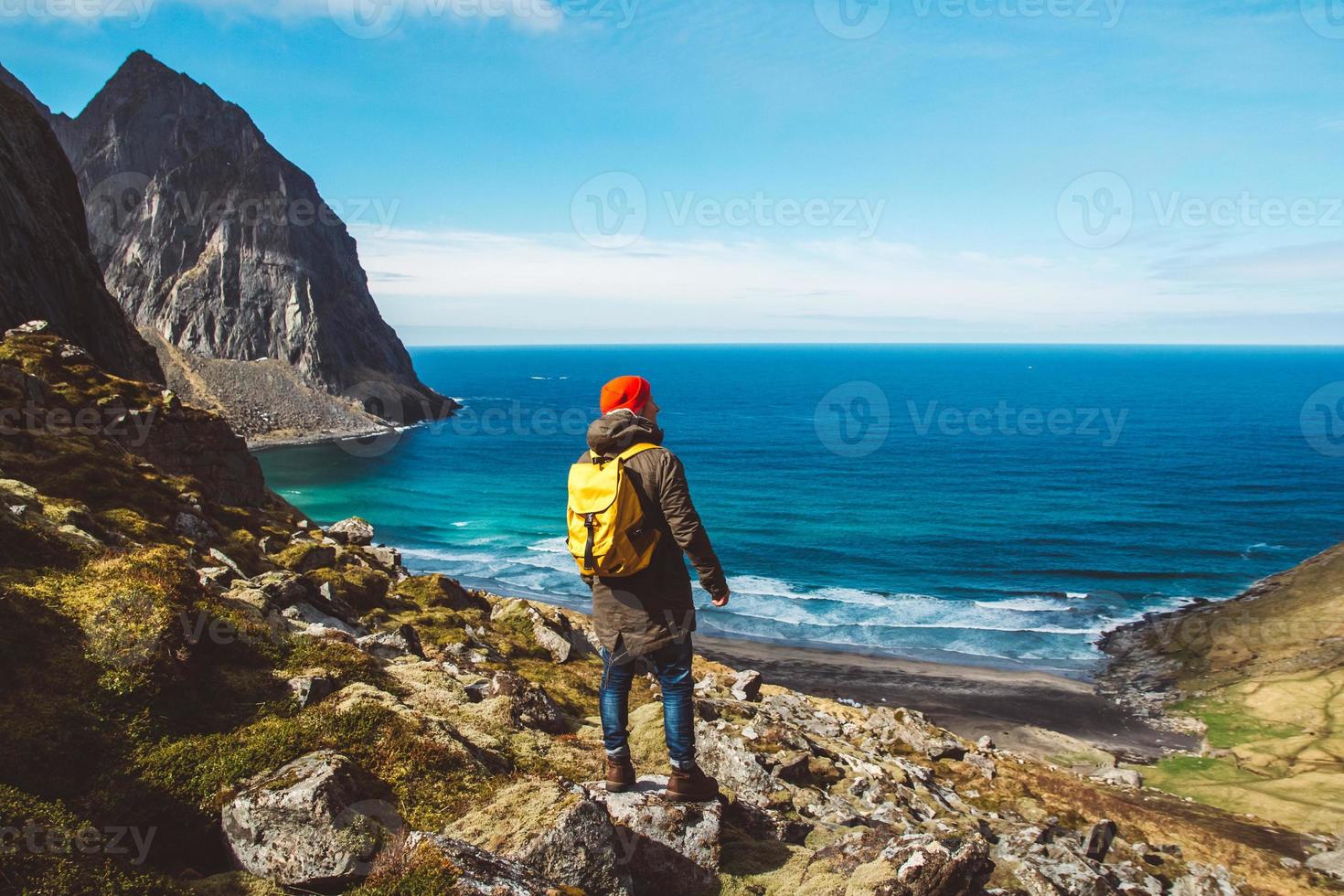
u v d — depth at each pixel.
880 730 18.27
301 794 4.25
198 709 5.43
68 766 4.52
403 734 5.53
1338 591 49.91
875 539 81.50
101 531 9.34
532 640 16.88
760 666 45.94
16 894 3.34
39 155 42.28
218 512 16.92
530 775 5.59
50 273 35.19
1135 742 35.03
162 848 4.35
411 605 16.86
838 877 5.16
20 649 5.16
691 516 4.74
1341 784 28.91
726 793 6.59
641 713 8.64
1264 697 38.34
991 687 42.69
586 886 4.35
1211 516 91.38
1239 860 16.28
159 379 42.88
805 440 161.75
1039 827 12.15
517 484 117.56
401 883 3.80
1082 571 70.19
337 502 102.38
